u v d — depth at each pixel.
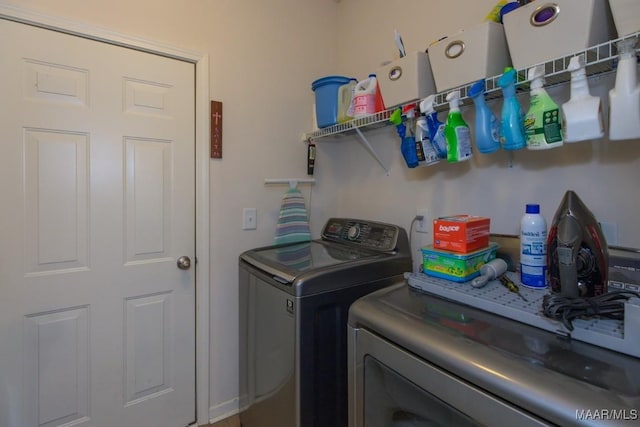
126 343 1.55
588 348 0.67
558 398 0.54
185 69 1.66
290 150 2.00
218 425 1.74
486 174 1.38
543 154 1.20
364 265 1.38
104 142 1.47
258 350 1.49
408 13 1.70
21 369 1.34
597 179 1.07
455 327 0.79
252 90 1.86
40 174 1.35
